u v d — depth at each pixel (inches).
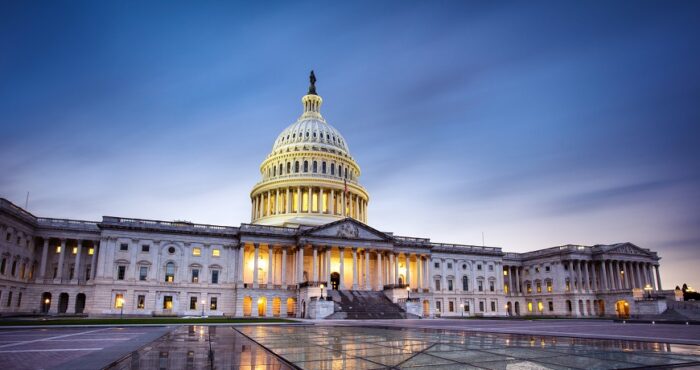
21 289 3223.4
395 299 3599.9
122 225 3435.0
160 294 3430.1
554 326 1916.8
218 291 3580.2
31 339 1145.4
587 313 4446.4
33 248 3393.2
